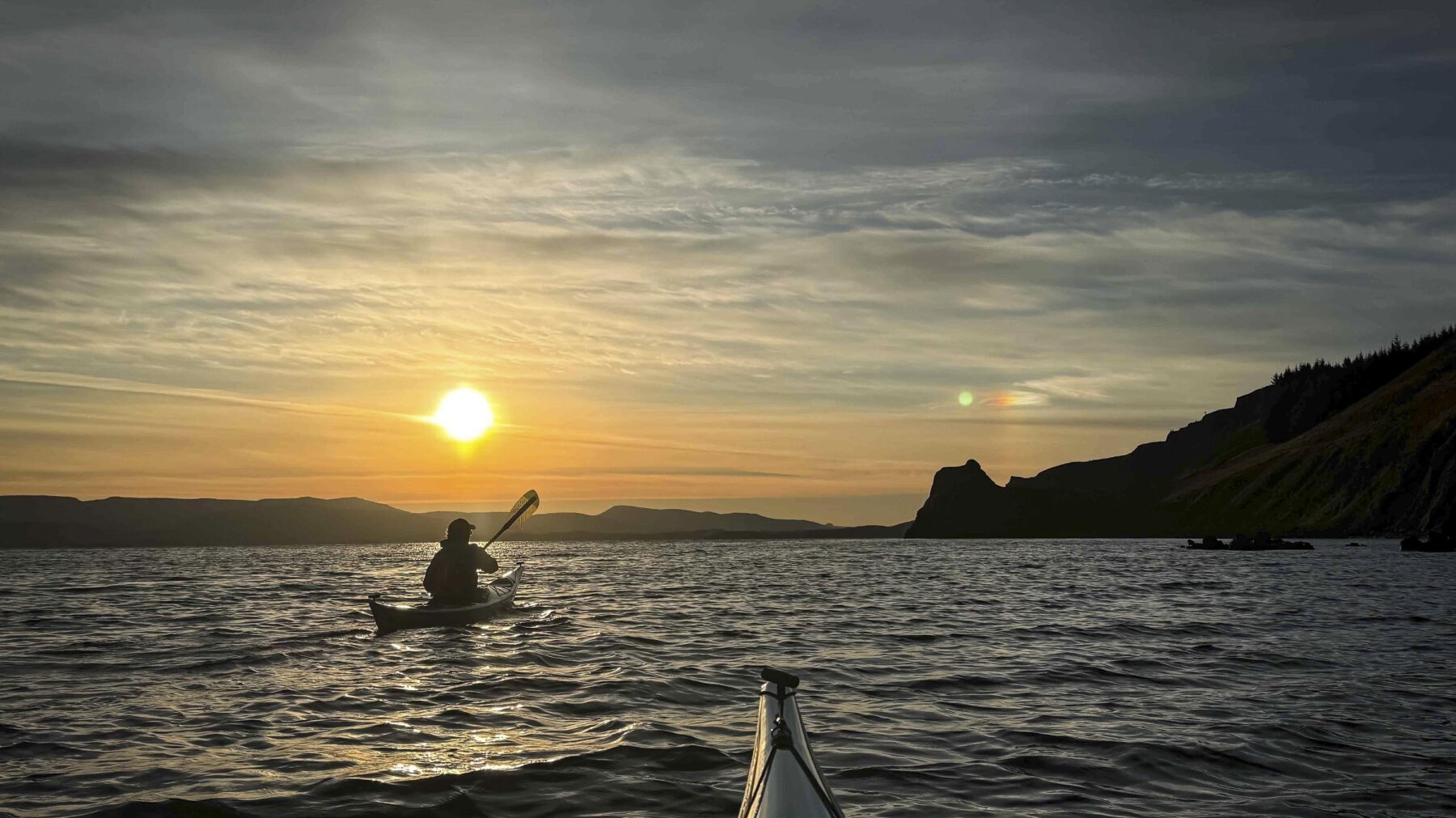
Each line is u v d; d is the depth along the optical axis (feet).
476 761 14.24
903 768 13.83
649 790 12.69
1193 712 17.97
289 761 14.38
